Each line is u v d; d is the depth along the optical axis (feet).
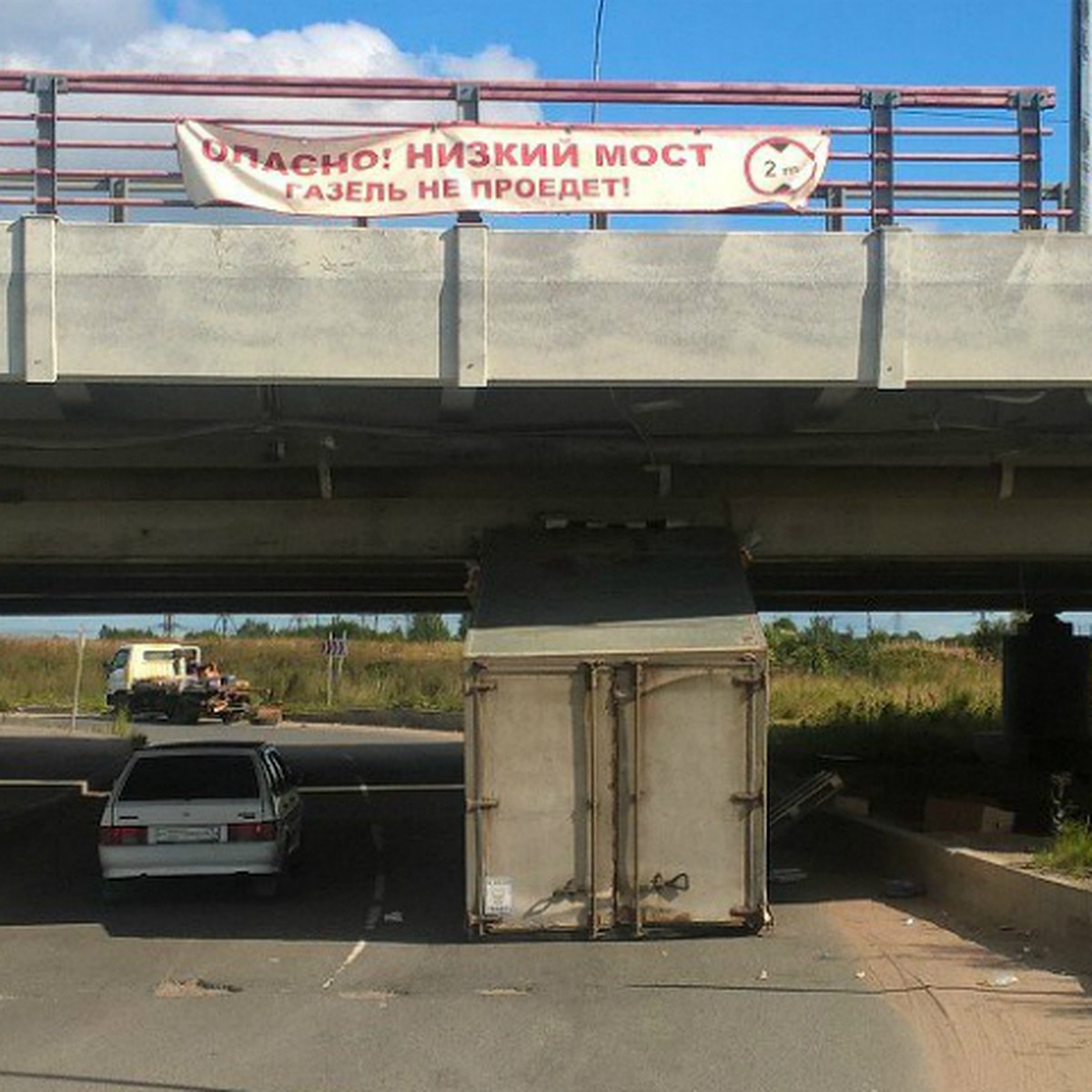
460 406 43.83
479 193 39.50
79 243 38.14
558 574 46.01
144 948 38.73
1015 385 39.78
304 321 38.58
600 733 39.93
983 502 53.62
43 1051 26.81
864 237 39.37
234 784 47.62
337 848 62.18
